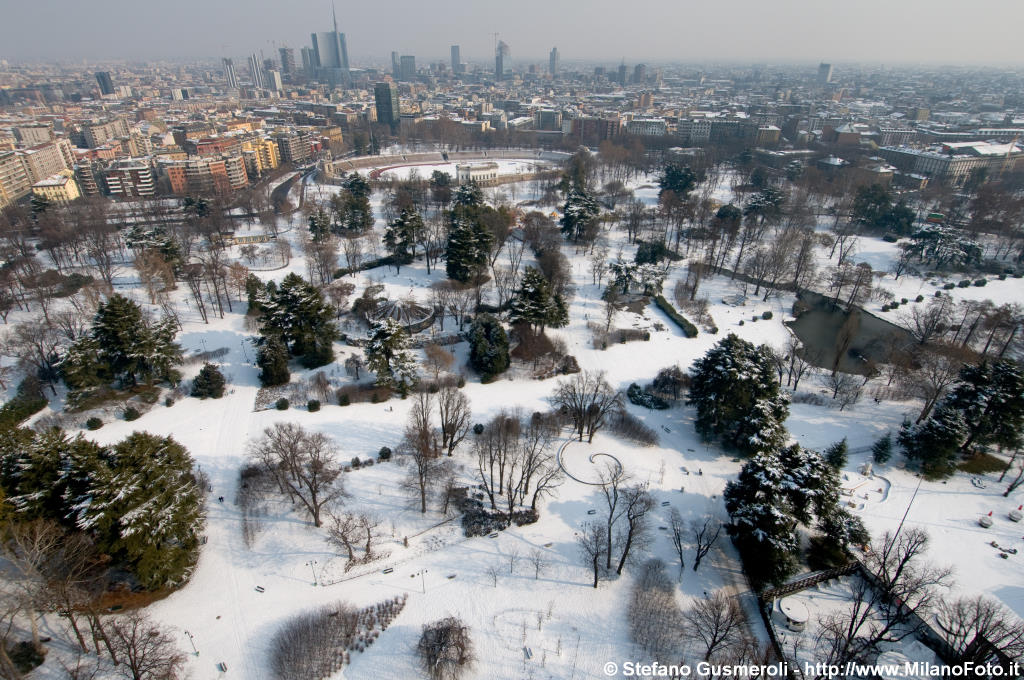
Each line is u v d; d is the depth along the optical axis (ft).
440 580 269.44
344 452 349.41
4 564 254.88
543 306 463.83
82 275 588.91
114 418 380.99
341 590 262.26
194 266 596.29
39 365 410.52
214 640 237.66
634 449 363.76
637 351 489.67
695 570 280.31
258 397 405.80
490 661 233.14
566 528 300.81
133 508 236.22
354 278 602.03
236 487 320.50
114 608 248.11
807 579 272.51
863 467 346.95
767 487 265.95
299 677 223.71
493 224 654.12
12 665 204.13
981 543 298.56
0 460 252.62
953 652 233.96
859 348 516.32
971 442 360.28
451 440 347.97
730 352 357.61
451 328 510.17
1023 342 493.36
